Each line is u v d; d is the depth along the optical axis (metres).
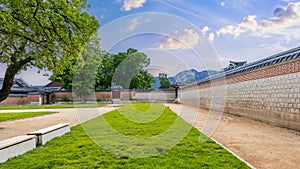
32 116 10.38
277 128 6.38
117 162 3.17
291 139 4.74
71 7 6.82
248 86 9.19
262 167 2.95
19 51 7.06
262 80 8.00
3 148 3.19
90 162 3.15
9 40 6.87
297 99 5.96
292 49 6.23
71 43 7.05
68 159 3.30
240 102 9.98
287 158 3.33
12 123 7.82
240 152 3.68
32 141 3.96
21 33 6.57
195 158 3.30
